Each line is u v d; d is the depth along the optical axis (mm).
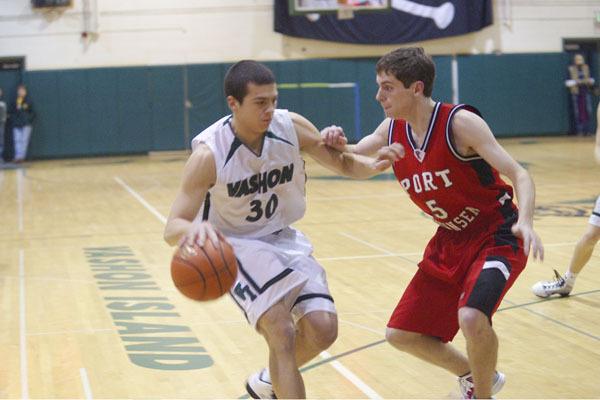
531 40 26094
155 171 20344
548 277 8070
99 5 24031
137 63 24359
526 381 5113
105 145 24281
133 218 12984
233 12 24531
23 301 7676
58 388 5168
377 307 7156
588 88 26141
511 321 6555
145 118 24359
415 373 5301
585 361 5500
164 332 6492
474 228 4160
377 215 12680
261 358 5746
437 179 4051
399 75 3957
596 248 9562
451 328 4262
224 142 3863
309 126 4176
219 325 6676
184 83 24328
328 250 9922
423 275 4305
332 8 22500
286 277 3887
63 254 10062
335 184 17203
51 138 23984
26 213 13820
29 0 23672
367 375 5281
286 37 24750
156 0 24250
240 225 4055
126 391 5082
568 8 26188
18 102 23328
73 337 6395
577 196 13906
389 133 4227
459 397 4812
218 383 5207
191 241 3541
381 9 22438
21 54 23828
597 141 6402
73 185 17828
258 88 3691
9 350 6066
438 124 3977
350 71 24984
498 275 3891
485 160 3969
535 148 23172
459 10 25219
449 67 25422
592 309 6859
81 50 24109
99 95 24047
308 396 4887
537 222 11445
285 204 4117
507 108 25938
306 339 4020
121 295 7816
